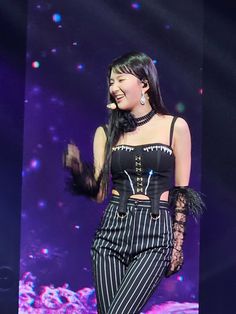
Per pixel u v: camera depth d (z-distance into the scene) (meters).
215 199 7.80
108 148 4.79
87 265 8.08
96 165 4.88
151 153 4.65
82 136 8.12
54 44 8.15
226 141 7.81
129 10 8.12
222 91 7.86
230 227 7.75
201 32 7.96
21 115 8.14
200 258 7.84
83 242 8.09
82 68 8.14
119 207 4.62
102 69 8.14
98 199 4.96
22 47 8.15
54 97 8.14
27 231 8.09
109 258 4.59
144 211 4.58
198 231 7.89
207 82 7.93
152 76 4.80
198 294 7.88
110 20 8.13
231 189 7.77
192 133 7.96
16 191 8.11
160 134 4.75
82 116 8.12
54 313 8.02
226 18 7.88
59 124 8.15
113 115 4.84
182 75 7.98
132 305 4.36
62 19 8.14
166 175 4.70
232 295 7.73
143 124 4.81
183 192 4.80
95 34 8.15
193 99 7.97
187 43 8.00
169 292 7.93
